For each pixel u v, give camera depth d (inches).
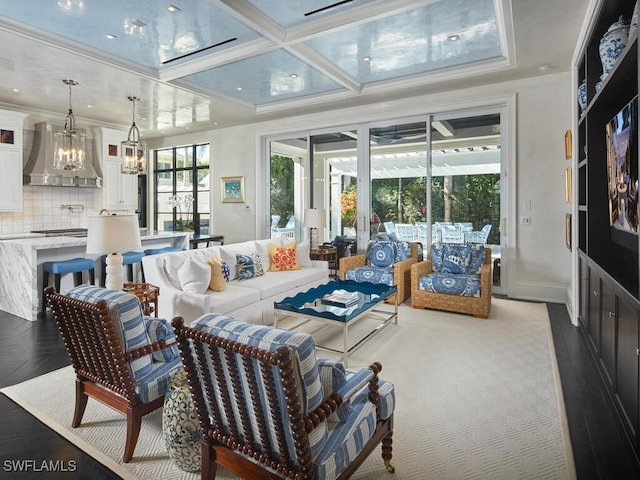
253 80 208.1
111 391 80.2
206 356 58.1
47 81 198.5
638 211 73.2
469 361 121.9
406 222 236.8
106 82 199.8
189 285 138.3
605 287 103.1
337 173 262.1
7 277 180.5
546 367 116.9
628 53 78.3
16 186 247.8
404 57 179.2
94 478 71.3
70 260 182.9
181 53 172.4
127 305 73.9
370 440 65.2
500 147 207.9
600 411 91.9
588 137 129.3
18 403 98.0
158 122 294.0
